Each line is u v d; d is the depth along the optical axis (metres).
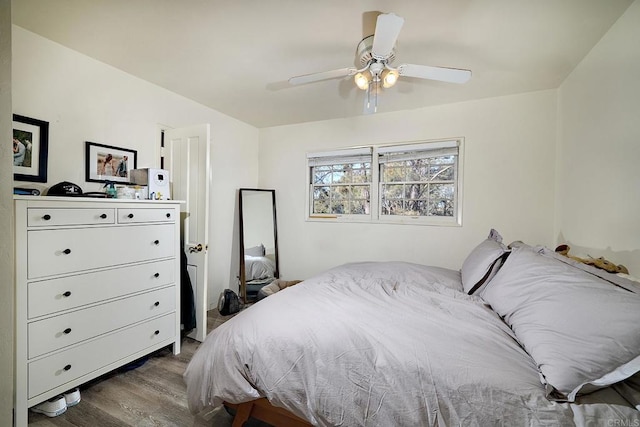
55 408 1.55
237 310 3.20
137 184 2.28
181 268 2.56
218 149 3.33
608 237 1.69
